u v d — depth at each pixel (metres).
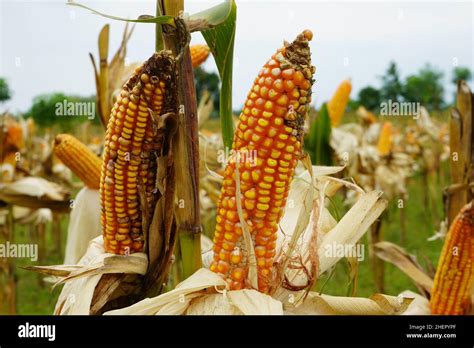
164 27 1.81
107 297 1.97
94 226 3.56
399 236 9.73
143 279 2.03
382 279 6.22
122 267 1.95
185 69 1.85
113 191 1.94
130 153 1.88
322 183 2.35
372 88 16.39
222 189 1.86
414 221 11.19
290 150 1.73
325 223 2.35
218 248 1.87
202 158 4.79
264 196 1.77
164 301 1.85
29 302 6.40
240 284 1.84
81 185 7.61
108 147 1.90
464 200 3.98
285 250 2.02
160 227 1.99
